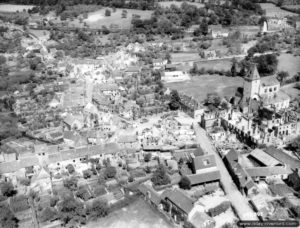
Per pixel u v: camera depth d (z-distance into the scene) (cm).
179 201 16800
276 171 19275
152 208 17750
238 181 18812
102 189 18612
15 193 19038
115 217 17238
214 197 18250
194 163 19450
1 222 16425
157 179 19150
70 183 19175
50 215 17025
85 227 16662
